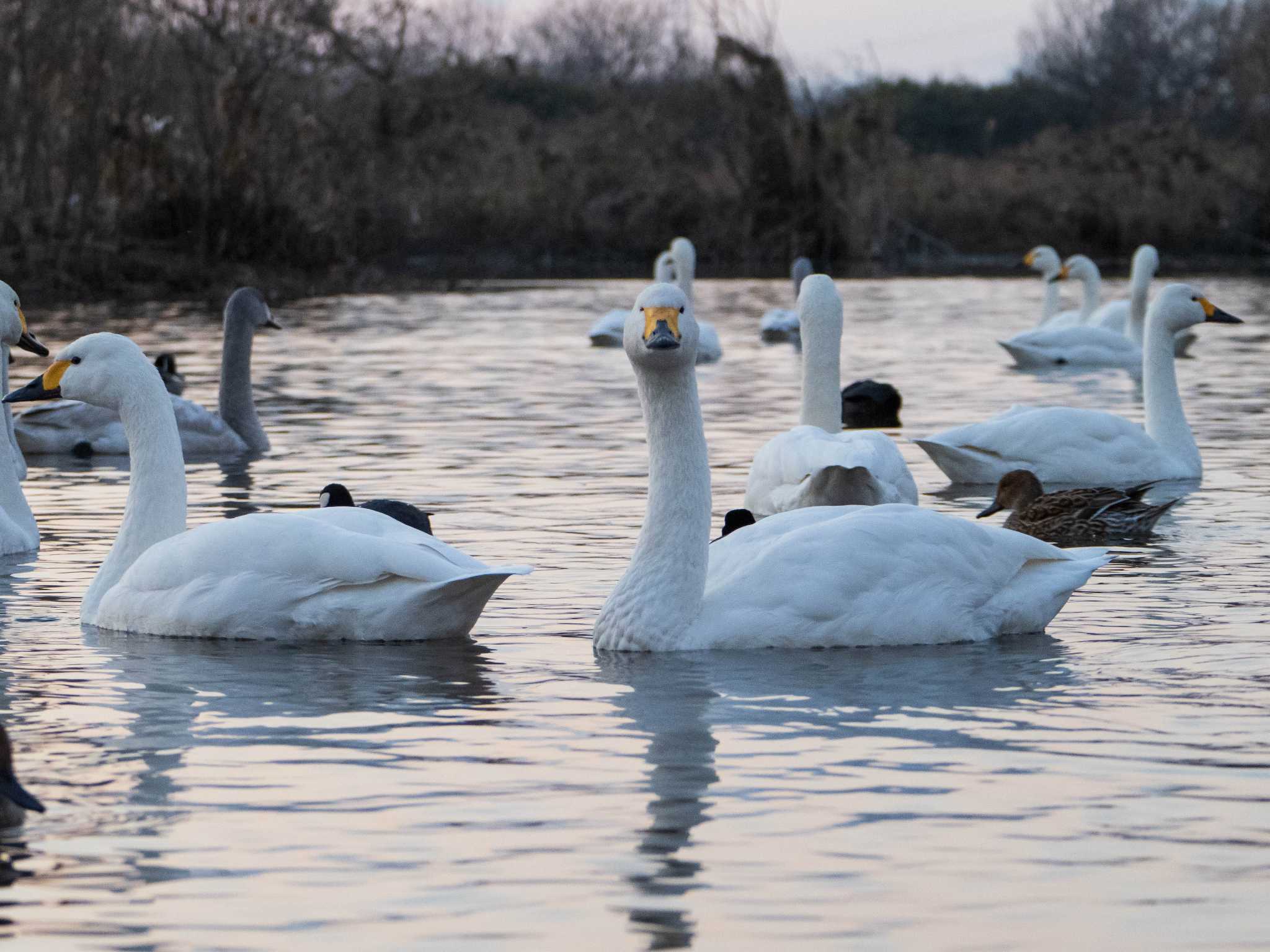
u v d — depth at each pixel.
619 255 75.88
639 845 7.51
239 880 7.12
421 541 12.08
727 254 75.31
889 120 76.50
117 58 55.44
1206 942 6.48
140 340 37.12
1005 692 10.23
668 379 11.36
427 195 74.81
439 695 10.23
